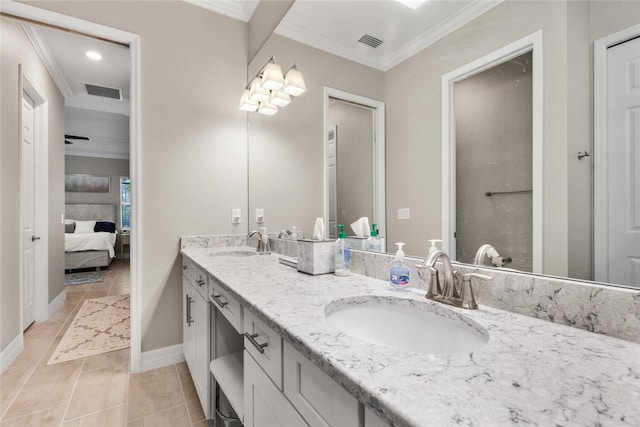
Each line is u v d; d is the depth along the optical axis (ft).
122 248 23.16
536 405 1.30
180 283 7.02
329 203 5.21
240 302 3.16
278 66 6.15
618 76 1.99
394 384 1.47
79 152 23.12
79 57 10.02
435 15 3.35
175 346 6.94
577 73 2.20
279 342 2.47
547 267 2.43
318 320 2.39
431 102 3.43
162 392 5.79
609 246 2.06
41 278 9.63
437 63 3.34
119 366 6.77
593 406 1.29
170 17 6.98
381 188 4.15
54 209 10.87
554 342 1.97
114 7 6.34
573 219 2.25
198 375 5.36
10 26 7.34
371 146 4.31
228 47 7.72
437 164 3.38
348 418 1.69
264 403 2.77
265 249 6.50
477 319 2.41
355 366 1.65
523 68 2.57
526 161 2.55
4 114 7.05
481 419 1.21
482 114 2.91
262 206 7.26
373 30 4.19
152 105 6.73
